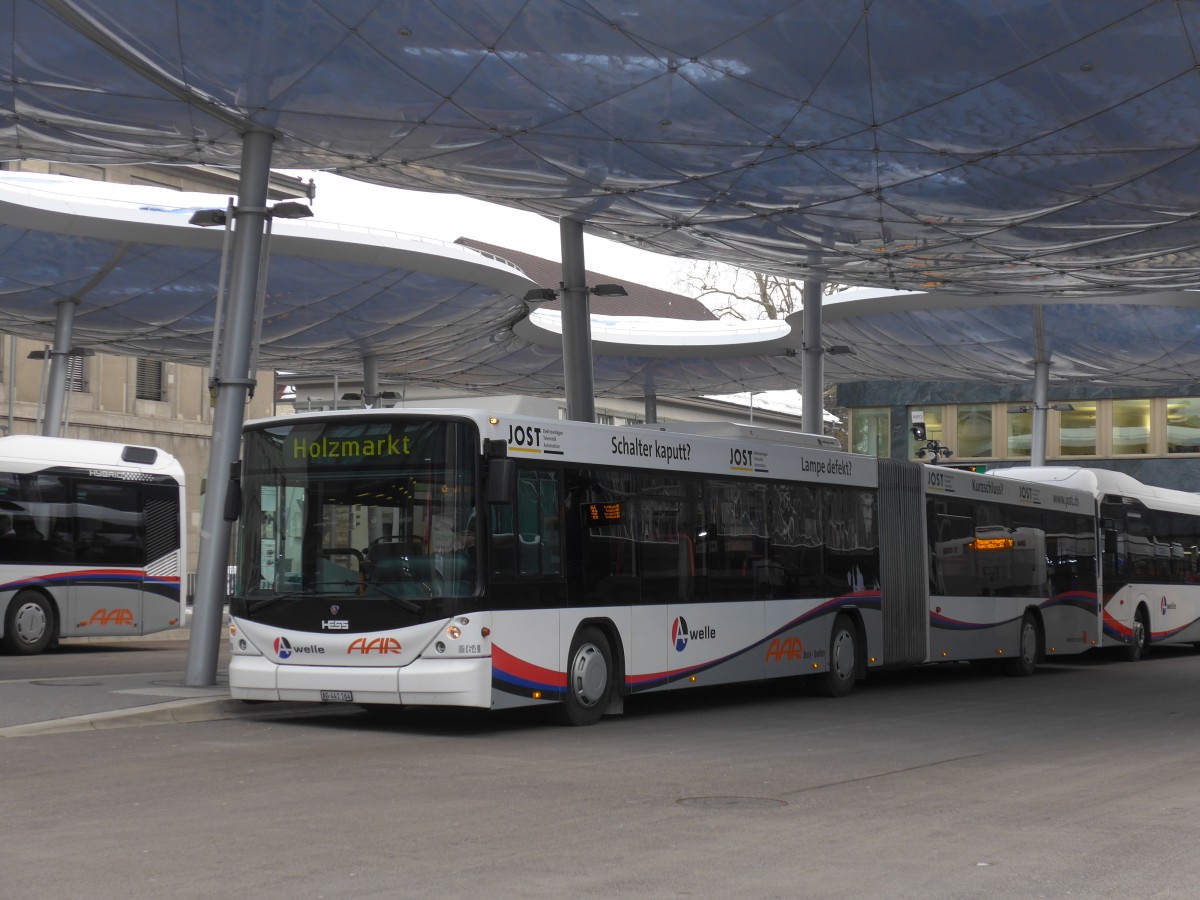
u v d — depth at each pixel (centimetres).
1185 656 3089
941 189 2350
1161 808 934
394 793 950
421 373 5047
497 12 1716
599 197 2459
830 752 1233
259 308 1844
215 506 1706
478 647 1305
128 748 1182
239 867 700
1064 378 4850
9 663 2256
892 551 1975
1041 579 2423
